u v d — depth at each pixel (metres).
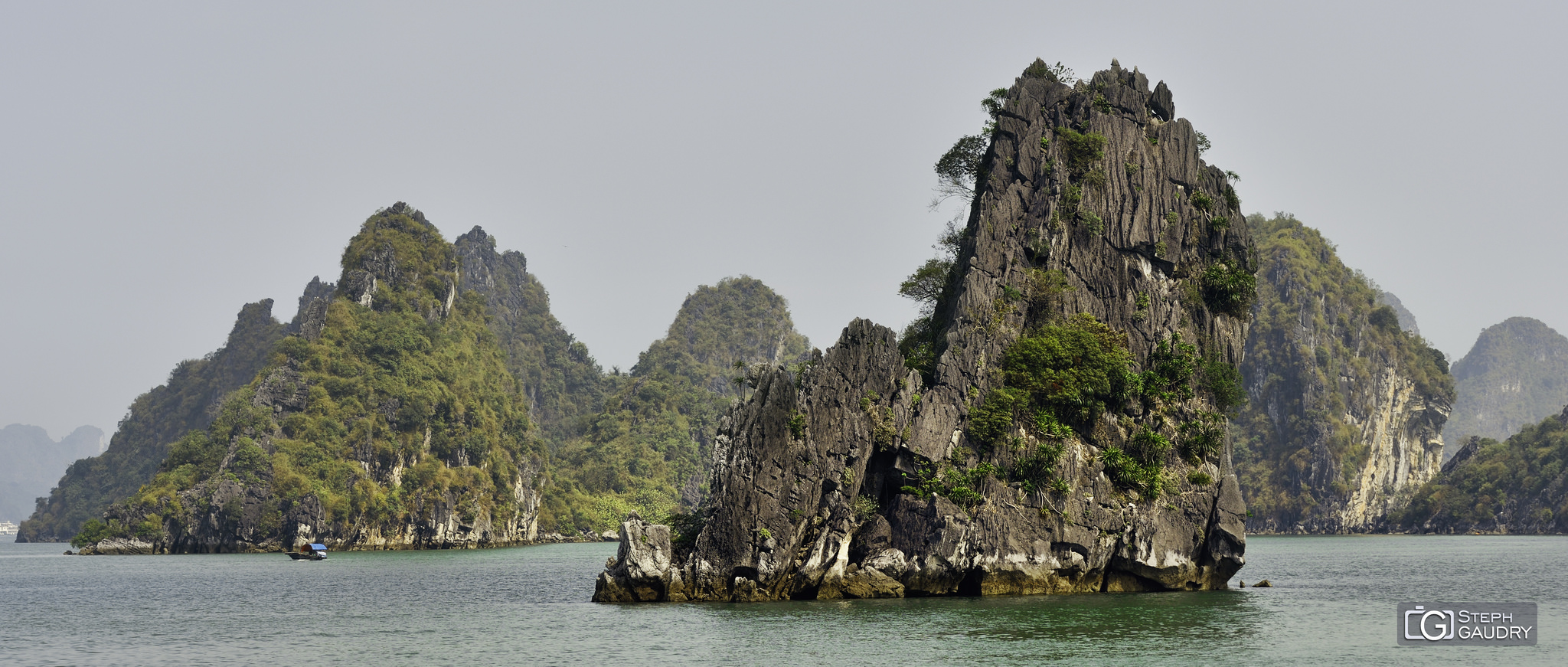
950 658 56.94
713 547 80.31
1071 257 92.31
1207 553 87.50
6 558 188.62
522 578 122.06
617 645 62.38
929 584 80.50
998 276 90.38
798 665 55.56
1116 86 96.75
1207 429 89.44
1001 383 86.88
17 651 65.56
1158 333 92.00
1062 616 70.50
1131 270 93.00
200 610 86.69
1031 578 82.00
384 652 62.53
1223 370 92.19
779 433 80.44
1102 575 84.69
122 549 195.88
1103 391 86.88
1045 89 96.69
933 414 83.88
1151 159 95.12
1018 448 84.56
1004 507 82.19
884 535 81.44
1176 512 86.12
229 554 192.50
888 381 84.44
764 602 79.06
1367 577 109.44
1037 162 93.94
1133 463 85.88
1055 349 86.81
